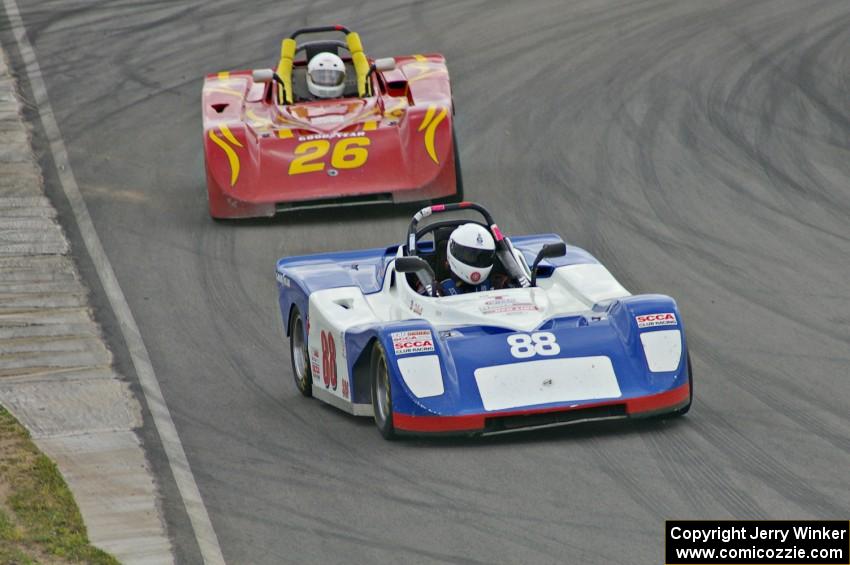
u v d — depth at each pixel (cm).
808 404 3353
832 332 3997
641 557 2470
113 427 3425
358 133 5362
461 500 2786
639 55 7462
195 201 5684
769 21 7994
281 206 5250
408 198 5241
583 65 7350
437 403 3025
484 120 6606
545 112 6656
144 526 2788
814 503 2689
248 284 4694
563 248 3647
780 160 5878
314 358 3559
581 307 3472
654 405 3066
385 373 3162
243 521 2791
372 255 4062
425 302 3441
